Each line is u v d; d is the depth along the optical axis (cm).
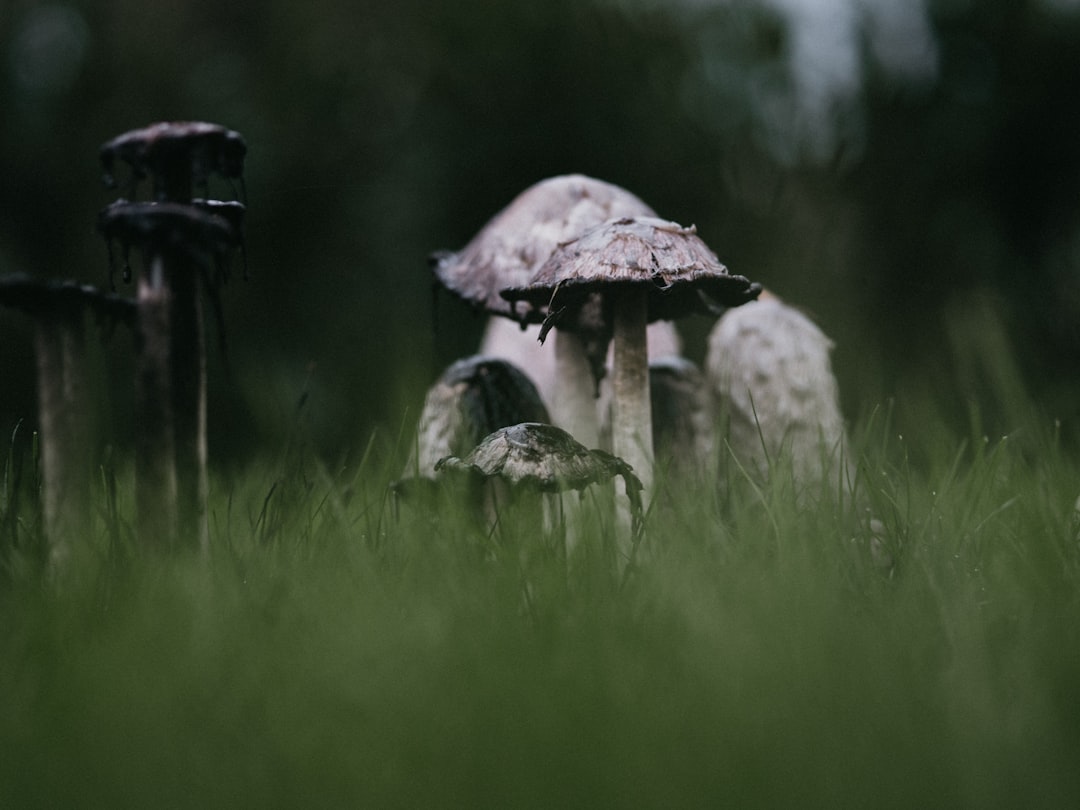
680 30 1096
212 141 233
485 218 1046
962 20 1083
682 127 1043
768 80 1055
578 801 118
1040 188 1033
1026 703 146
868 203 996
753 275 919
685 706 143
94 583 214
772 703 144
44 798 123
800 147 1010
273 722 143
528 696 148
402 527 271
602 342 345
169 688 156
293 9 1123
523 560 243
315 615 196
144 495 227
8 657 175
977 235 996
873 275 941
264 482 365
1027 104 1030
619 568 264
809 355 401
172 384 227
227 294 979
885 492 287
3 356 891
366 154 1084
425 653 168
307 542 258
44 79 1125
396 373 814
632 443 291
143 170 236
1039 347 905
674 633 180
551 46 1062
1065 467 322
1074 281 999
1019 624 193
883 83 1057
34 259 1047
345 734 136
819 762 124
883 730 135
